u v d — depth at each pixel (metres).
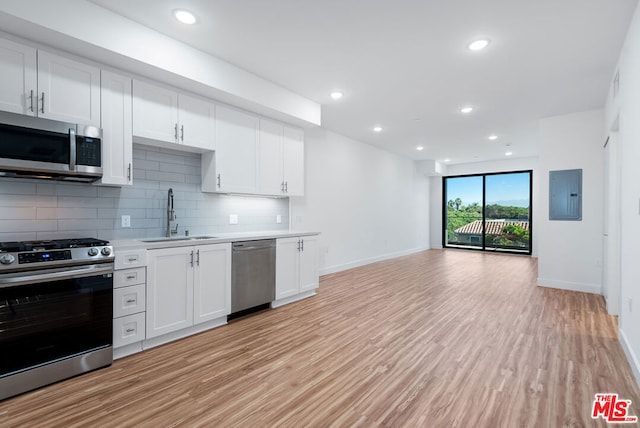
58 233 2.46
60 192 2.47
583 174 4.30
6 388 1.85
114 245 2.33
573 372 2.18
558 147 4.49
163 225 3.10
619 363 2.30
